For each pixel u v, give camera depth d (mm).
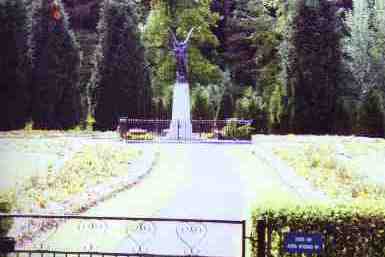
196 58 55812
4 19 45188
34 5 48656
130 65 49469
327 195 15719
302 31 48031
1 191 13633
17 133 34844
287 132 47531
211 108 47531
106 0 50000
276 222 8961
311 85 47375
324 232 8938
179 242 11594
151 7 59281
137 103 49594
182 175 21500
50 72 47812
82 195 15609
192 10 55656
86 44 59375
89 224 12430
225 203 15844
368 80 51875
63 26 48562
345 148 27250
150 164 23438
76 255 10531
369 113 42188
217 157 27391
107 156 24109
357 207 9086
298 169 21250
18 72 45938
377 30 52750
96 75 49688
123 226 12836
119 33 49500
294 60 47844
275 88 50750
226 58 62156
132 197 16656
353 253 8930
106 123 49406
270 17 58438
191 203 15828
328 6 48781
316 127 47406
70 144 27141
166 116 50438
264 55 58969
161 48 56875
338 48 48344
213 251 10922
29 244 11086
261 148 29172
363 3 53625
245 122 39531
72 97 49062
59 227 12570
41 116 47812
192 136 40625
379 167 21547
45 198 14250
